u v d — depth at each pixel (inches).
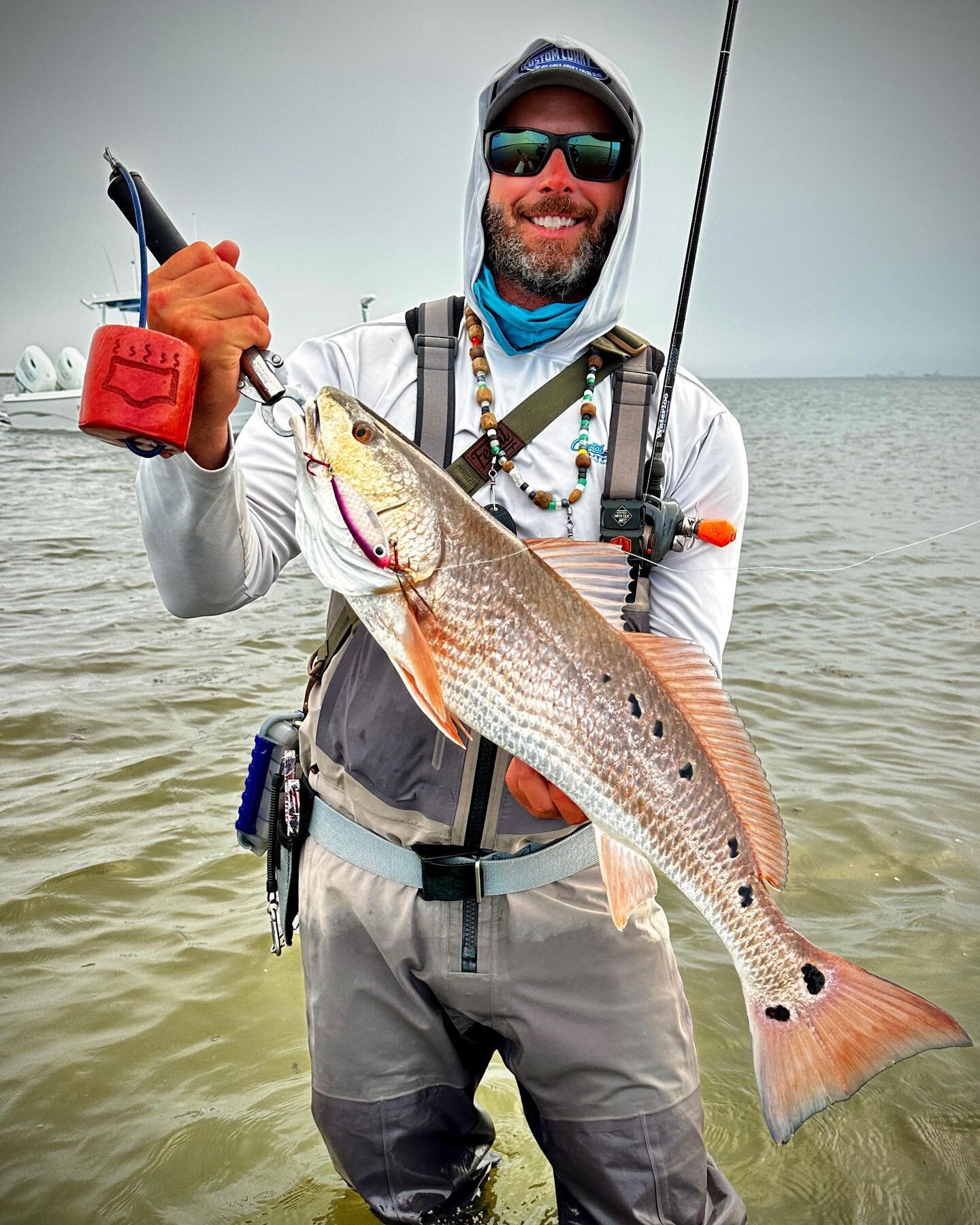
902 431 708.0
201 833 165.8
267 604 339.6
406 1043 83.8
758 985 71.0
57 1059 114.0
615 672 68.6
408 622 63.1
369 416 63.6
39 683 246.1
